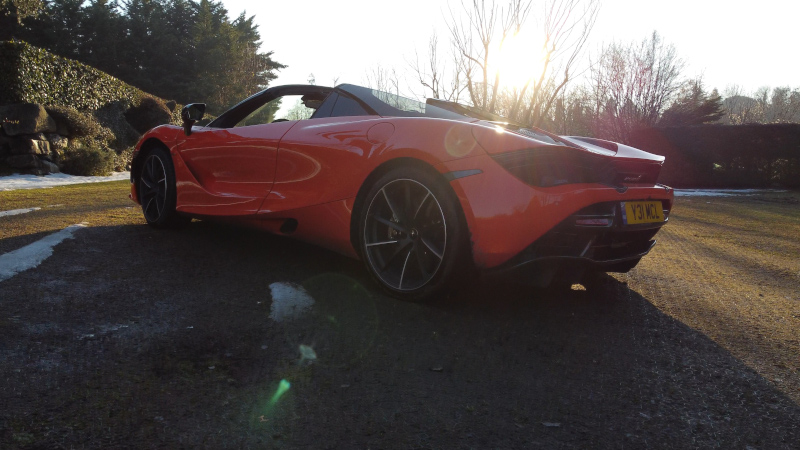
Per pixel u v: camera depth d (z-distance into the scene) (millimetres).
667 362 1896
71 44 27672
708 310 2609
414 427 1337
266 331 1912
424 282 2266
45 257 2631
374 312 2184
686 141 14797
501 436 1323
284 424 1308
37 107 9781
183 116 3229
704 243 4977
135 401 1368
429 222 2279
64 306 2012
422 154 2205
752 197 11812
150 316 1982
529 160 2068
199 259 2826
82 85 11578
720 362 1935
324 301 2281
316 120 2736
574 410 1488
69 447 1149
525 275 2188
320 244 2664
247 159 2883
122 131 13133
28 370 1493
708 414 1520
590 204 2092
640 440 1350
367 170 2377
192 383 1488
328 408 1402
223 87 31812
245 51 34156
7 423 1224
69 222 3619
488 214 2068
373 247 2414
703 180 14797
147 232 3389
